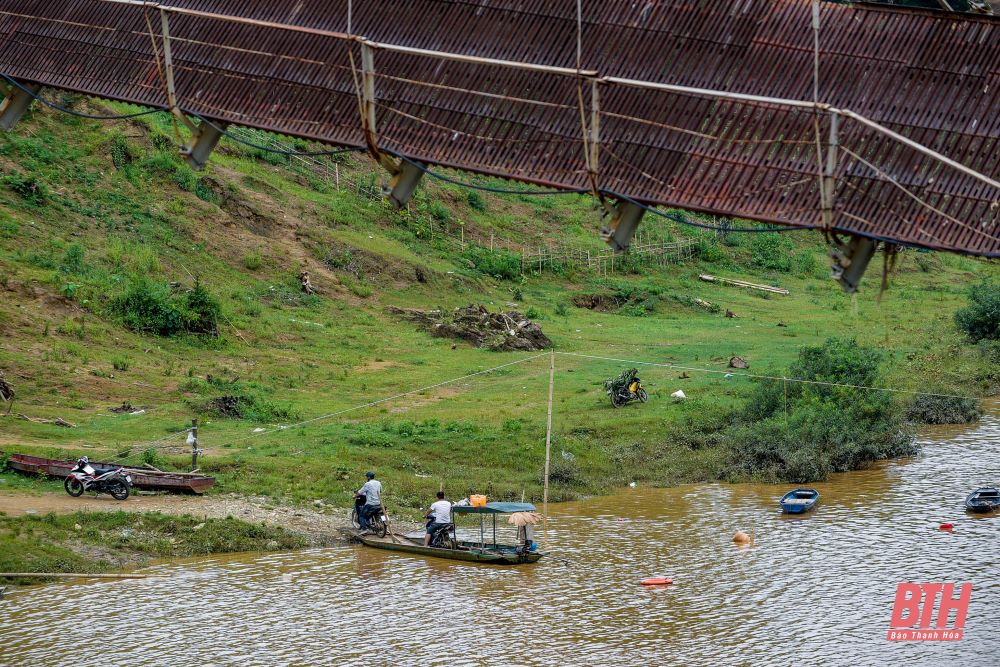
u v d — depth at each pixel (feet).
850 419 193.06
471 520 156.97
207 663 106.52
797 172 98.48
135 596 123.24
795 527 151.23
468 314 269.03
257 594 124.67
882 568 133.49
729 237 395.55
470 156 110.52
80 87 133.59
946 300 343.26
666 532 149.89
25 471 153.38
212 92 124.98
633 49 109.60
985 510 156.56
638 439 192.54
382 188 116.67
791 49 104.12
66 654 108.17
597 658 108.47
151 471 150.82
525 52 113.60
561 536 148.36
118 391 194.29
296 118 119.85
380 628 115.44
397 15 120.47
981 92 96.53
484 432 188.14
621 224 106.42
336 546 142.92
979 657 107.76
